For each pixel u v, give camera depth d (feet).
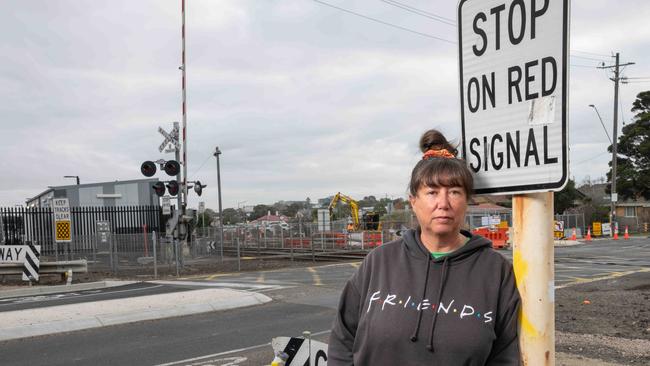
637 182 164.14
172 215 78.48
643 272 50.85
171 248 67.72
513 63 6.82
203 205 86.99
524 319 6.32
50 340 27.07
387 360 6.47
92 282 52.06
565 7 6.30
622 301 31.71
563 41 6.32
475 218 119.14
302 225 99.55
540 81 6.52
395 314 6.47
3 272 52.21
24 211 79.20
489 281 6.43
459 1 7.54
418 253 6.70
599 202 213.87
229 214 285.84
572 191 172.45
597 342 21.44
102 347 25.54
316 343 12.03
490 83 7.11
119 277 59.31
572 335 22.79
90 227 90.07
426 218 6.66
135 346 25.66
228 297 37.58
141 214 94.79
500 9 6.98
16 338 27.43
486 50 7.16
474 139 7.32
